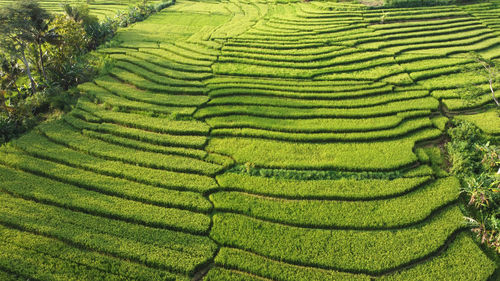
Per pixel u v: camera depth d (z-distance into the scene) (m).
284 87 33.19
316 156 24.70
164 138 26.36
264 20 52.91
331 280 17.05
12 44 30.34
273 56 39.59
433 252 18.30
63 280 16.75
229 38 45.25
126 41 45.28
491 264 17.47
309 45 41.97
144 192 21.77
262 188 22.08
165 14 59.03
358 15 50.69
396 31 45.00
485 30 45.06
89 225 19.58
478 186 20.25
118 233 19.14
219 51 41.59
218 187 22.36
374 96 31.86
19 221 19.59
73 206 20.78
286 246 18.59
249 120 28.62
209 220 20.03
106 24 47.81
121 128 27.55
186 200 21.20
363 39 42.91
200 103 30.72
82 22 43.41
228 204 21.03
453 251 18.28
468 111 29.48
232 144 26.19
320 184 22.34
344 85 33.69
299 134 26.86
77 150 25.52
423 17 48.75
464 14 49.72
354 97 31.77
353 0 55.78
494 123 27.00
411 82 33.62
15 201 21.05
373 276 17.38
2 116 27.52
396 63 37.53
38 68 34.94
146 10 58.62
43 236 19.17
